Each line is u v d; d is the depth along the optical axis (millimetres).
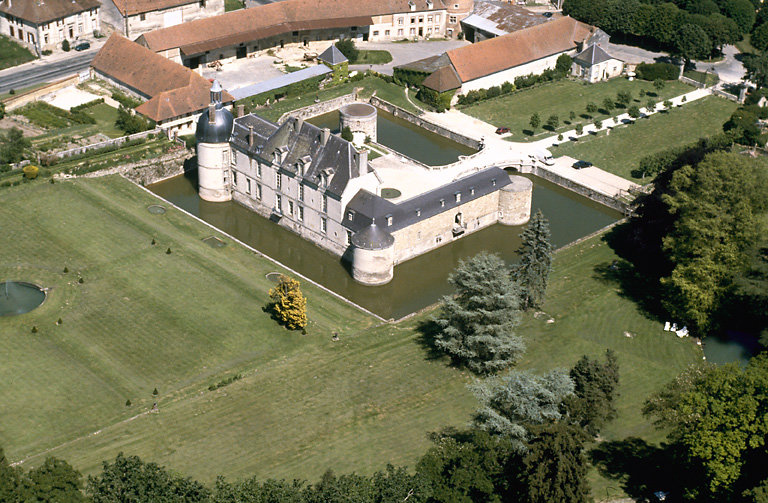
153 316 156750
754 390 115312
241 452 127000
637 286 171375
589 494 116938
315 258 183375
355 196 177250
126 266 169750
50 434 130875
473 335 144375
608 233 189375
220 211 198500
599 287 170625
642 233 176375
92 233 179250
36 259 170375
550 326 158625
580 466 106500
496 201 193500
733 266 156125
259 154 188750
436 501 109500
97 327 153875
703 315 154875
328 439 130000
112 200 191250
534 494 105062
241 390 140125
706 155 161875
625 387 143625
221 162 196125
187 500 104562
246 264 174000
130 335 152250
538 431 109188
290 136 186250
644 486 122688
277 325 156250
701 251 156500
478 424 120875
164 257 173250
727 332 160250
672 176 170750
